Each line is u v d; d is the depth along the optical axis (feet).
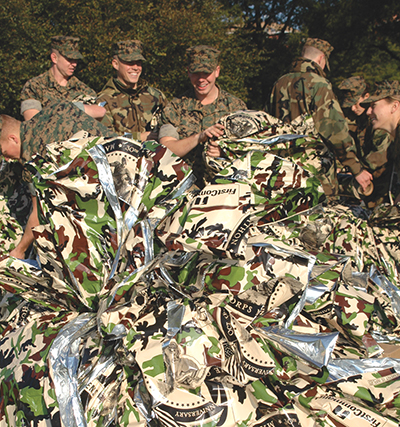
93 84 29.94
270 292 5.72
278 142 7.23
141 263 5.59
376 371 6.24
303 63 10.21
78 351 5.37
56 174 5.75
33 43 29.12
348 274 7.09
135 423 5.16
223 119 7.83
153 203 6.00
